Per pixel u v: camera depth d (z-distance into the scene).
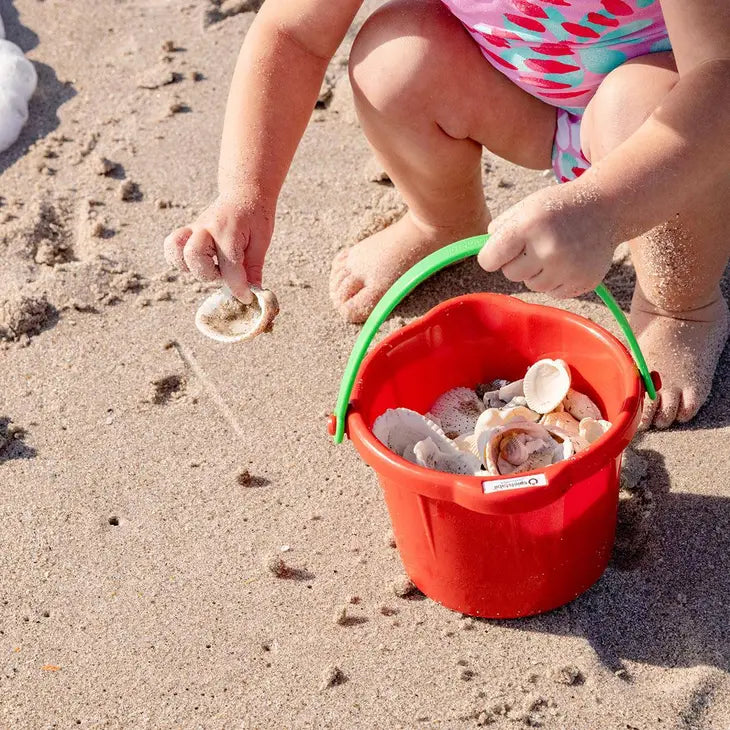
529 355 1.08
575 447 1.01
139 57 1.50
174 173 1.36
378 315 0.96
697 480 1.07
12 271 1.28
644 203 0.93
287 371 1.18
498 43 1.08
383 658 1.00
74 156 1.39
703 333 1.12
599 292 0.98
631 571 1.03
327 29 1.09
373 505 1.09
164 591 1.05
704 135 0.93
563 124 1.12
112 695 1.00
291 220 1.30
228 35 1.51
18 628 1.04
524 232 0.91
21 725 0.99
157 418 1.16
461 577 1.00
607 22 1.04
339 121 1.40
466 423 1.07
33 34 1.54
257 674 1.00
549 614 1.02
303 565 1.06
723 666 0.98
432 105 1.11
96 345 1.22
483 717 0.97
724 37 0.93
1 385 1.20
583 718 0.96
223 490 1.11
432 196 1.18
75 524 1.10
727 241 1.06
